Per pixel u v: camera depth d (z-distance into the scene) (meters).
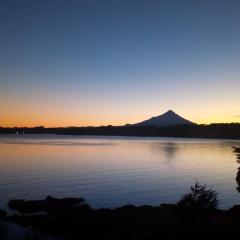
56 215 35.19
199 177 78.44
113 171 86.75
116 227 29.28
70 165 99.12
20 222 32.47
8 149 163.88
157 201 48.72
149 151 169.62
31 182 64.38
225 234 21.52
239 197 51.97
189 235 22.02
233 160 126.62
